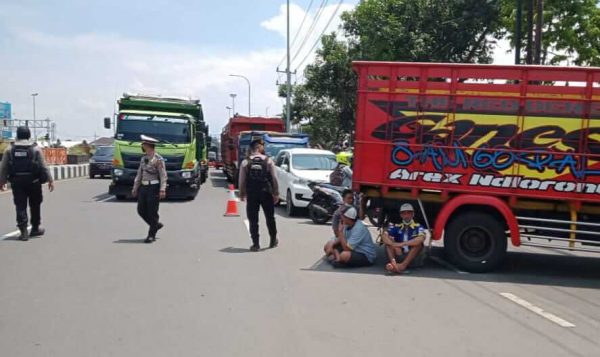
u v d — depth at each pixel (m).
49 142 67.88
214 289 7.59
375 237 12.57
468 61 25.84
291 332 5.89
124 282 7.85
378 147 9.43
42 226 12.87
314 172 16.58
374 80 9.39
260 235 12.41
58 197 20.22
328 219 14.57
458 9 24.77
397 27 24.78
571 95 8.87
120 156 18.83
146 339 5.58
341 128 40.28
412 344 5.62
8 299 6.91
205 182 31.36
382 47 25.06
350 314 6.61
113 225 13.28
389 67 9.32
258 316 6.43
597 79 8.79
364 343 5.61
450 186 9.21
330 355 5.26
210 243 11.20
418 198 9.41
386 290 7.85
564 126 8.91
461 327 6.23
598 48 22.81
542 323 6.47
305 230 13.42
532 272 9.49
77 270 8.51
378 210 9.72
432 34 25.05
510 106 9.02
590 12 22.45
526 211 9.23
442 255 10.67
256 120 32.50
